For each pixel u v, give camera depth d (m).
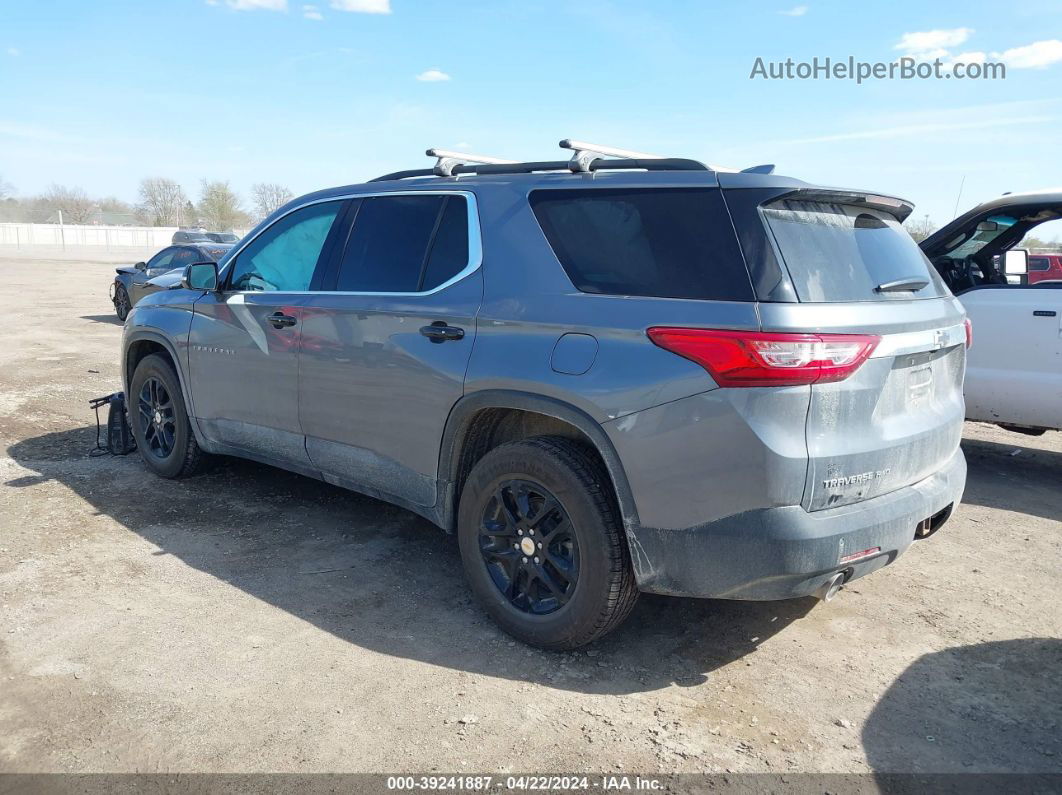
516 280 3.32
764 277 2.74
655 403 2.85
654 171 3.15
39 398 7.80
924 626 3.63
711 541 2.80
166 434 5.36
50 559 4.05
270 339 4.32
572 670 3.19
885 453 2.92
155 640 3.30
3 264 36.50
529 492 3.28
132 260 44.38
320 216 4.31
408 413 3.65
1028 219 5.69
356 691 2.99
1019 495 5.56
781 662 3.30
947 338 3.30
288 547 4.30
